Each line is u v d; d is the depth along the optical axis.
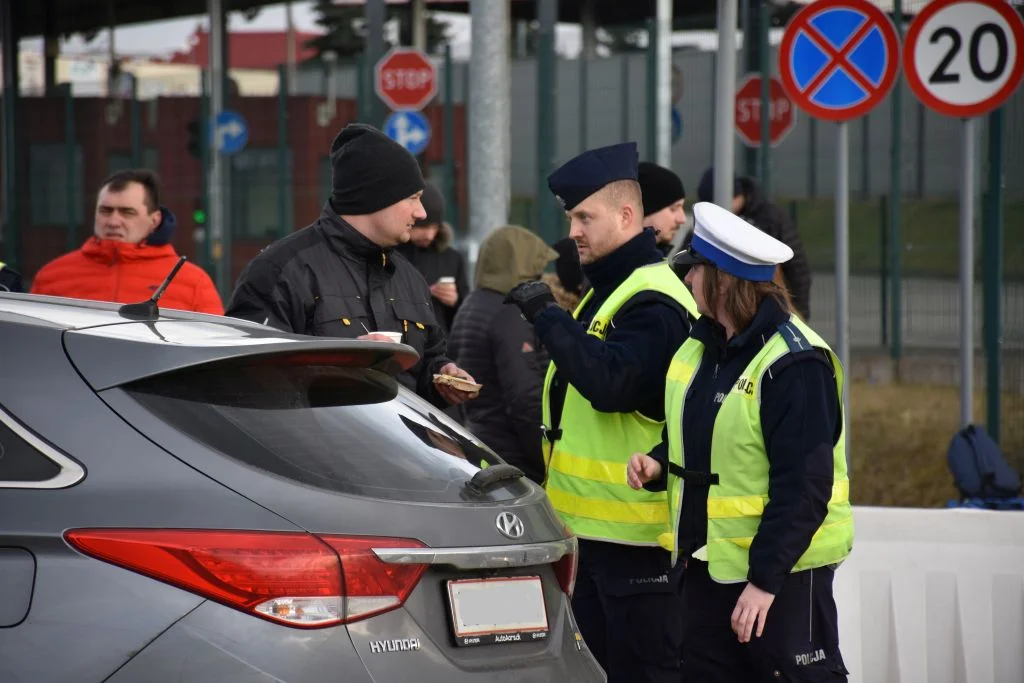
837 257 15.59
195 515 5.44
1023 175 20.91
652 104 32.16
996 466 14.07
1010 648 10.17
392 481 5.96
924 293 28.84
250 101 49.66
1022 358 20.78
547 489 9.39
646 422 9.04
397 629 5.63
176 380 5.78
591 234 9.12
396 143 9.31
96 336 5.85
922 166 29.25
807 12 15.58
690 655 8.25
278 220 48.69
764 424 7.84
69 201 50.25
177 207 51.56
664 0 31.91
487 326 11.07
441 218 15.95
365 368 6.64
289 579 5.41
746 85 30.92
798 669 7.89
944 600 10.20
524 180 37.00
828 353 7.89
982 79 15.43
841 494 8.07
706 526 8.06
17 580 5.35
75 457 5.53
